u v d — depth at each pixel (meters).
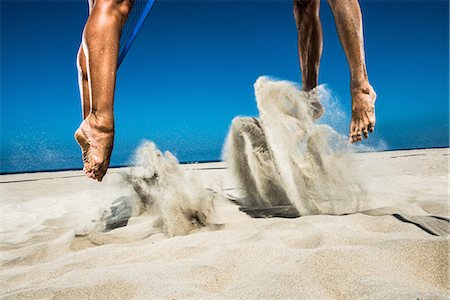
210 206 2.62
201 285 1.39
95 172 2.01
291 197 2.70
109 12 1.88
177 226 2.34
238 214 2.64
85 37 1.87
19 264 1.96
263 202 2.92
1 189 7.19
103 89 1.89
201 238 2.01
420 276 1.33
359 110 2.22
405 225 2.02
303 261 1.44
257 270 1.47
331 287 1.27
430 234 1.85
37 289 1.41
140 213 2.94
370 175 3.10
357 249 1.51
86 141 1.97
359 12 2.19
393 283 1.25
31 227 2.95
